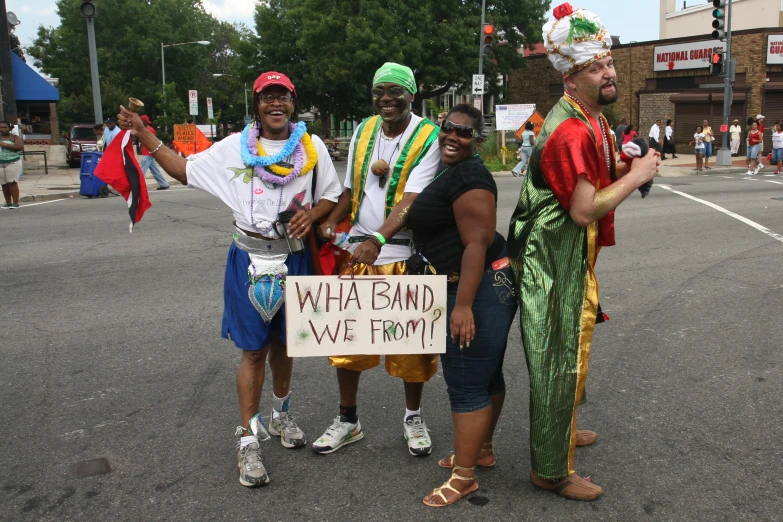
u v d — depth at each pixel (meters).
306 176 3.28
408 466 3.38
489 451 3.35
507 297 2.97
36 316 5.77
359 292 2.99
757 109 27.88
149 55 50.97
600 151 2.81
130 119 3.21
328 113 37.12
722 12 22.05
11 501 3.05
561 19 2.77
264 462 3.43
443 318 3.01
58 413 3.96
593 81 2.76
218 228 9.96
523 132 19.64
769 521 2.87
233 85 59.56
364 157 3.41
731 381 4.41
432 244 3.04
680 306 6.07
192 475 3.28
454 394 3.04
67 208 12.41
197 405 4.08
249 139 3.25
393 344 3.03
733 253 8.28
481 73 19.45
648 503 3.02
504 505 3.01
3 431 3.74
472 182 2.84
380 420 3.90
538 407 2.93
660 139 30.19
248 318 3.23
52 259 7.92
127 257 8.00
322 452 3.50
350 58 28.78
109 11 51.31
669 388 4.31
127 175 3.30
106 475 3.28
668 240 9.12
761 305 6.07
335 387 4.36
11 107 20.25
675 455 3.46
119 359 4.80
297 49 35.12
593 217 2.73
